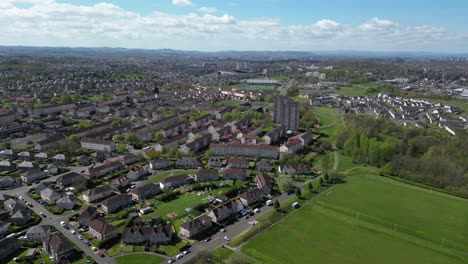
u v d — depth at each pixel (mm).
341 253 189125
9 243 181500
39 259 177375
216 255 183125
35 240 193750
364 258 185250
